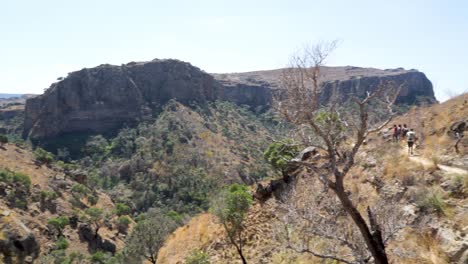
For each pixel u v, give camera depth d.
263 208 22.31
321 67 8.73
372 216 8.58
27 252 43.44
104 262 60.91
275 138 9.11
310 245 12.09
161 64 191.62
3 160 93.12
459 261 10.14
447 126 18.88
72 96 168.12
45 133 161.50
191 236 27.03
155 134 149.38
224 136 161.62
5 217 45.34
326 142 8.50
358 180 17.12
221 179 117.56
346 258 11.30
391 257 11.23
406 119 23.89
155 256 36.38
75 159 147.50
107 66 181.62
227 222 21.34
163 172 123.06
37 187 84.00
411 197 13.27
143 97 182.25
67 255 62.94
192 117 170.25
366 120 8.31
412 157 16.75
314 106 8.41
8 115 198.88
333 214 9.77
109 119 170.50
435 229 11.38
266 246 19.00
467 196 12.07
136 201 110.88
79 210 84.19
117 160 139.12
